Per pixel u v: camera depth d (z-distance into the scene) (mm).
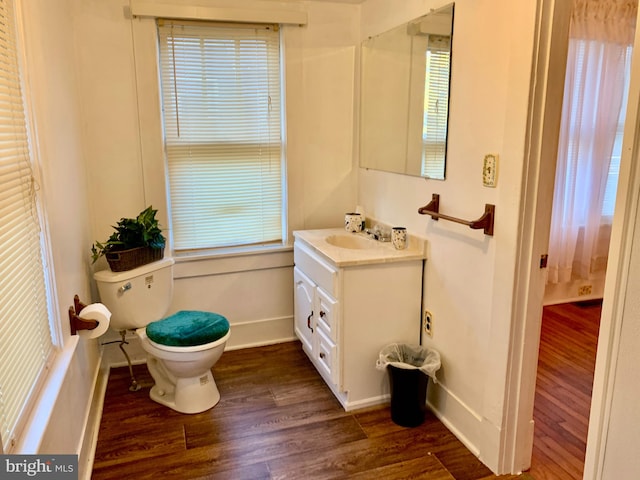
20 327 1362
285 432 2256
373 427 2297
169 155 2855
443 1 2141
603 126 3535
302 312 2926
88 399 2166
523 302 1828
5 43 1384
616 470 1185
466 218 2062
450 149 2148
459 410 2205
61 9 2205
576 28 3316
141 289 2520
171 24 2705
